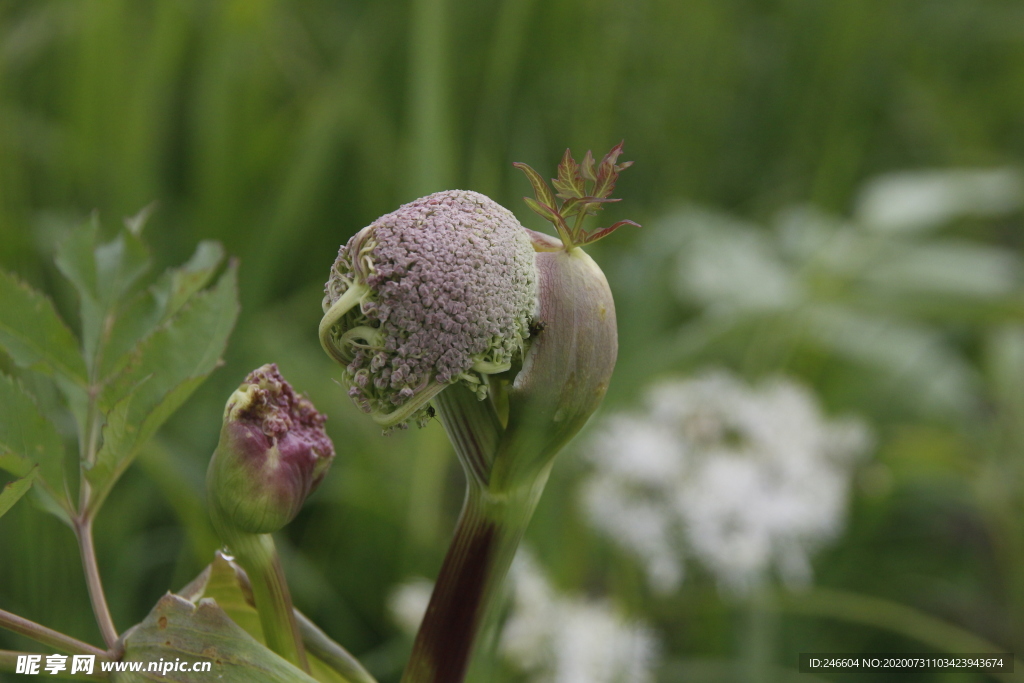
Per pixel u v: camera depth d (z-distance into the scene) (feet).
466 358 2.53
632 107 7.98
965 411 6.85
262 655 2.60
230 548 2.64
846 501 5.36
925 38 9.71
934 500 6.74
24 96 6.54
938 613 6.07
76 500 4.45
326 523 5.52
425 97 5.59
